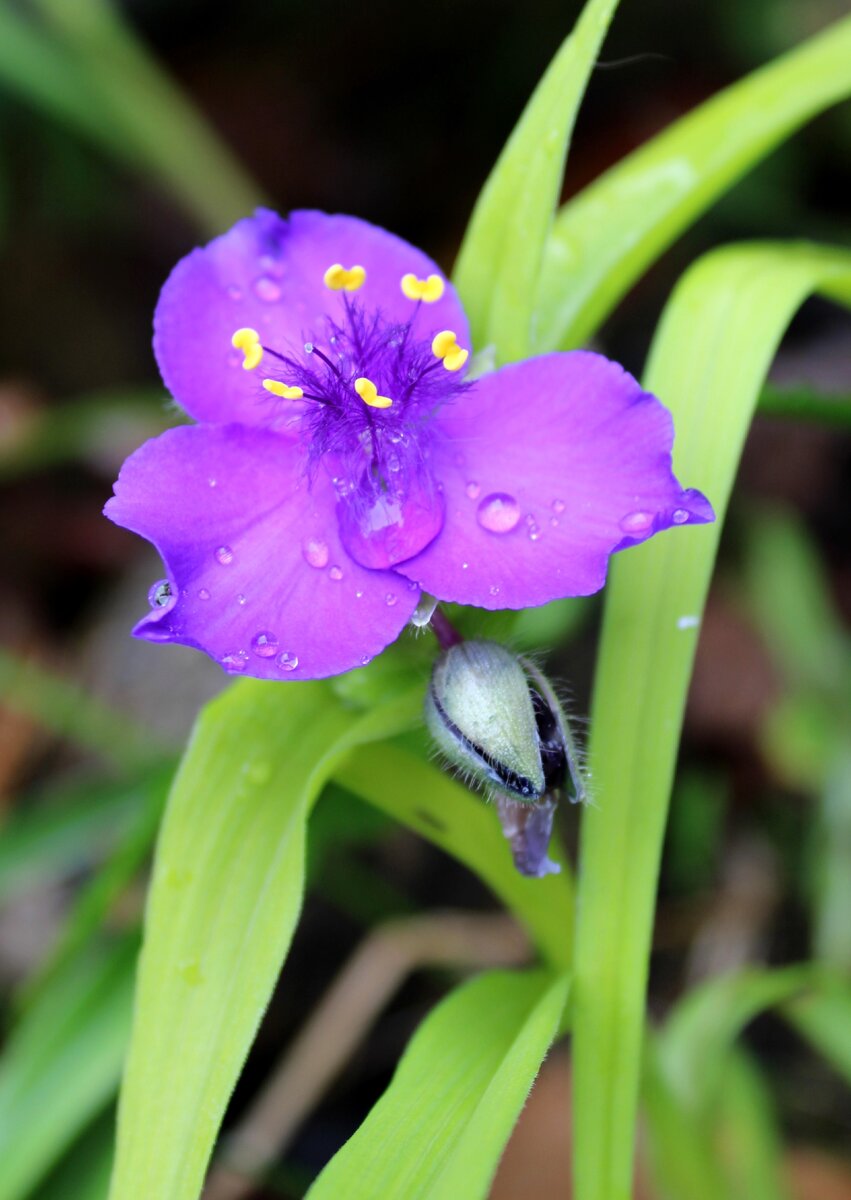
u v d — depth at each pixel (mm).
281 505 170
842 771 246
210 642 164
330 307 178
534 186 176
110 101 299
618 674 179
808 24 315
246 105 366
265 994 170
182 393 175
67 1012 208
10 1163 202
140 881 243
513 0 352
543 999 173
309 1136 235
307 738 178
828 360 305
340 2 365
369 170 361
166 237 362
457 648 169
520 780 166
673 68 338
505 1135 162
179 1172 168
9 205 345
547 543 166
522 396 169
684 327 187
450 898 253
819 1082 237
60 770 285
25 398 340
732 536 291
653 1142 202
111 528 328
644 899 177
